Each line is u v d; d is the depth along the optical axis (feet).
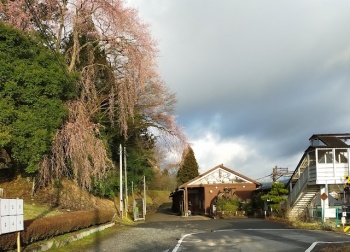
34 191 70.33
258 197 128.98
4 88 53.21
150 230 69.56
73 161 67.97
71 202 74.84
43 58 58.95
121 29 86.17
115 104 88.84
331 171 94.32
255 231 69.87
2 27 53.72
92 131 72.84
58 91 59.47
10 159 68.90
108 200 104.68
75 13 84.64
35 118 56.13
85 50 90.63
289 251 43.62
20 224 29.73
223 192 139.44
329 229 75.25
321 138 99.30
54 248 41.24
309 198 102.73
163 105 117.29
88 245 46.50
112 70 89.97
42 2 81.00
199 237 58.75
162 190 252.62
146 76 89.61
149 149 129.18
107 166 75.92
